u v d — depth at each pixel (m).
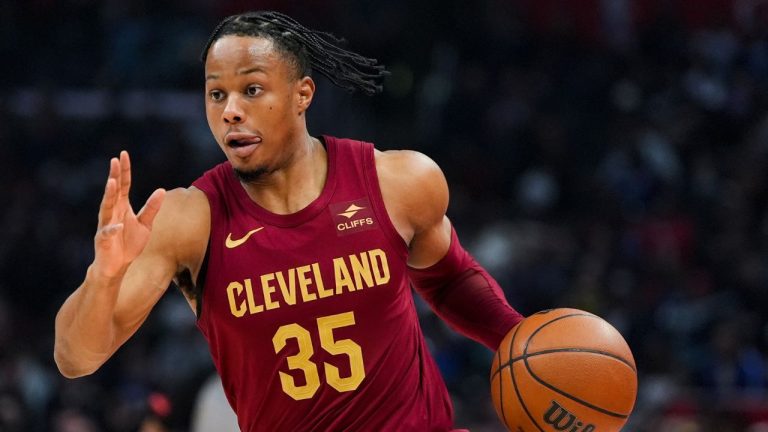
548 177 31.19
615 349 8.05
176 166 28.58
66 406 23.39
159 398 13.63
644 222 29.72
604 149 31.94
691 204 30.41
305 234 7.90
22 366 23.48
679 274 27.67
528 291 26.55
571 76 33.41
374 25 32.66
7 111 29.58
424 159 8.41
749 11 37.00
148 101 30.80
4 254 26.55
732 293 27.12
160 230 7.76
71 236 27.47
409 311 8.21
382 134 31.92
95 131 29.95
